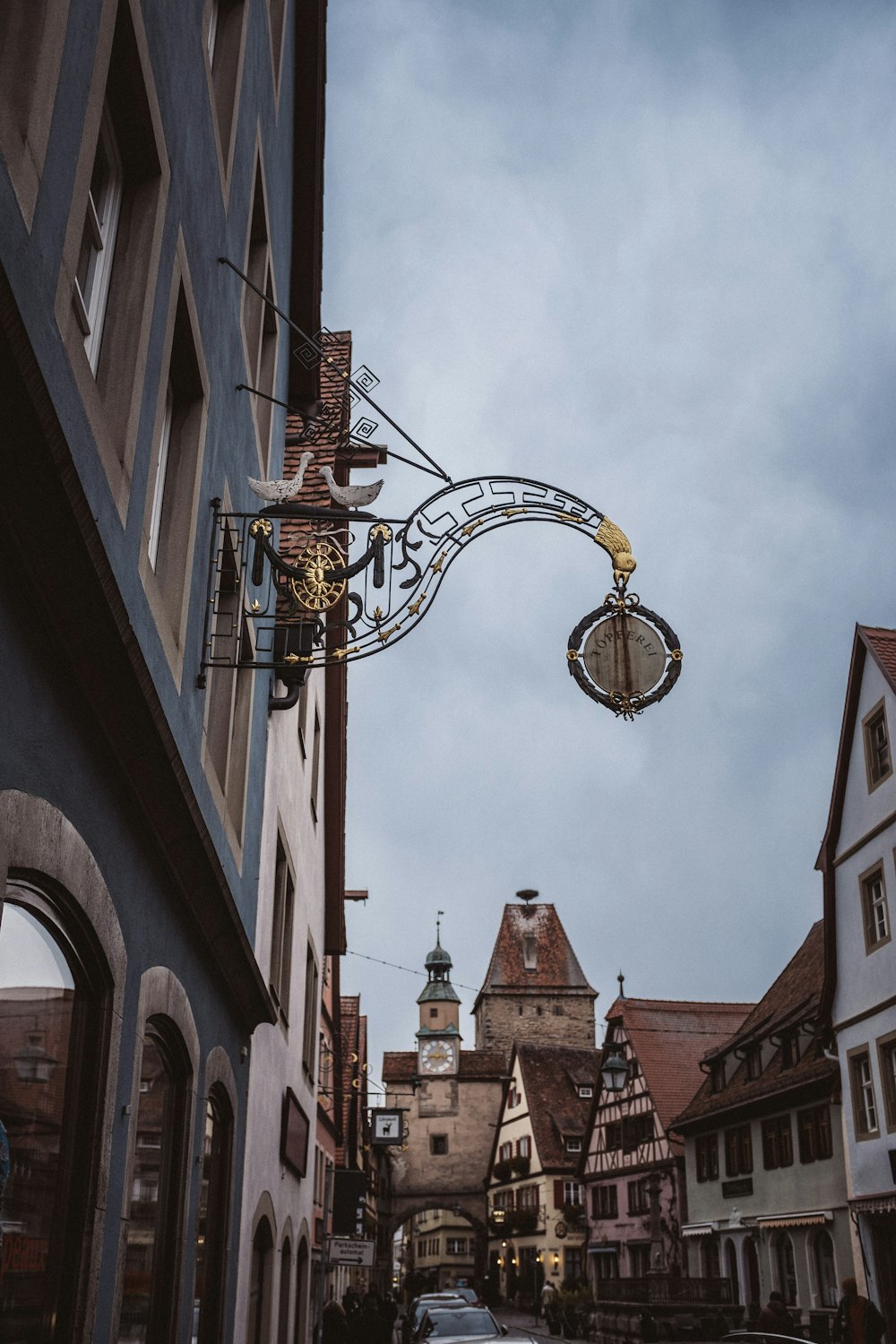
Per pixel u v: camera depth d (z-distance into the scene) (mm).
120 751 5062
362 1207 22672
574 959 97062
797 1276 28625
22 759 3969
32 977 4227
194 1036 7195
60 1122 4598
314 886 17594
